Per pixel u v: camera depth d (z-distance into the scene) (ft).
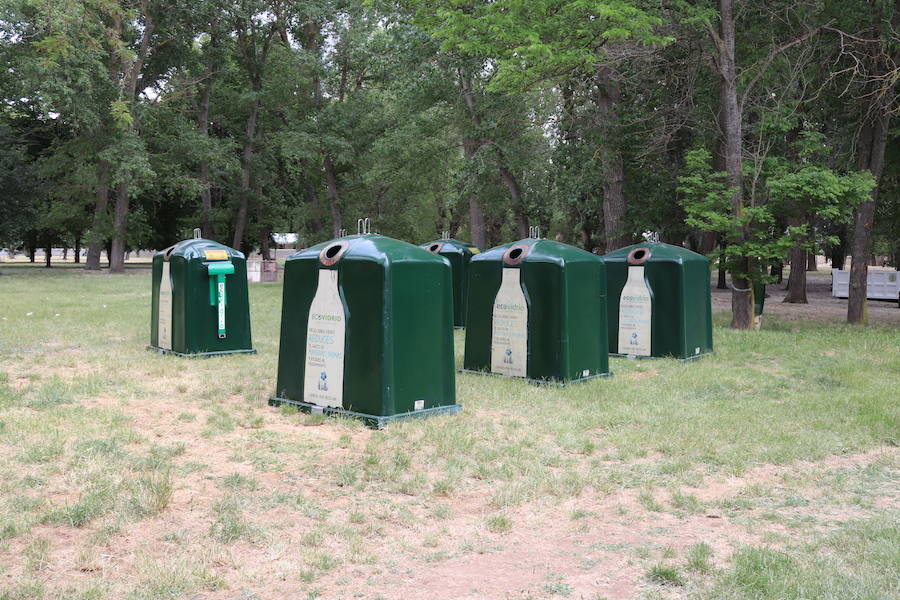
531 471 18.84
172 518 15.20
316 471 18.66
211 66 132.98
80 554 13.16
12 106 133.08
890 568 12.83
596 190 71.97
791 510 16.38
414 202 127.13
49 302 64.90
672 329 38.24
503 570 13.09
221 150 123.44
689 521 15.66
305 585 12.39
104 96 108.06
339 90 120.26
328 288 24.90
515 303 31.53
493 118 76.07
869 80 53.36
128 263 206.28
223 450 20.49
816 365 36.04
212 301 36.78
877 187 56.90
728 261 51.47
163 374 31.76
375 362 23.54
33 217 130.82
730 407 26.50
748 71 53.88
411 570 13.07
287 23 120.47
